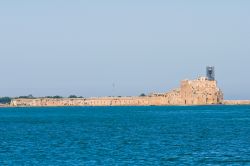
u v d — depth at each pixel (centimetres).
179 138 17025
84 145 14950
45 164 11212
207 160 11488
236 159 11575
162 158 11888
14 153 13100
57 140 16762
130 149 13725
